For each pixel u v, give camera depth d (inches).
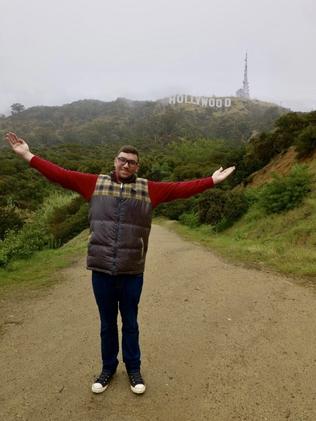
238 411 132.0
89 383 150.0
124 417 128.2
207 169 1902.1
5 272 362.6
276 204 717.9
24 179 2659.9
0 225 703.7
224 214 928.9
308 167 834.2
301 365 164.6
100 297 138.2
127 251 132.7
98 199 134.4
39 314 238.4
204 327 209.5
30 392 144.3
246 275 334.6
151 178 2343.8
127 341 144.6
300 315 226.4
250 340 191.3
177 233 877.8
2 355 177.9
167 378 153.8
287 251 441.7
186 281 320.2
